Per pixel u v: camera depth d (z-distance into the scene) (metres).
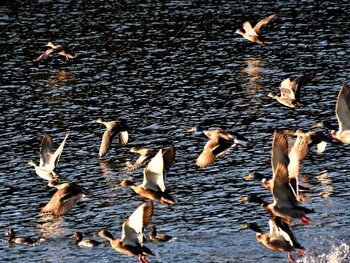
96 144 49.16
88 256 36.59
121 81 59.62
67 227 39.44
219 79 59.31
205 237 37.91
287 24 70.38
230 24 70.81
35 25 72.12
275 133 29.42
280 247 32.72
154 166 30.48
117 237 38.16
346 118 33.34
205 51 65.06
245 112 53.22
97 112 54.09
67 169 45.94
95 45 67.19
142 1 78.31
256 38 54.06
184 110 53.91
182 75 60.38
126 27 71.06
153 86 58.38
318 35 67.38
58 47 58.38
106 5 77.25
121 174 45.03
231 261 35.81
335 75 58.81
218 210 40.47
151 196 30.59
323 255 36.47
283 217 31.09
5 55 65.69
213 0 77.81
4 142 49.53
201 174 44.47
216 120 52.12
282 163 28.92
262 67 61.25
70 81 59.97
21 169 45.75
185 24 71.31
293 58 62.84
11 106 55.47
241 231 38.38
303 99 54.81
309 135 37.38
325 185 42.91
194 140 49.06
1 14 75.31
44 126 52.00
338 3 75.44
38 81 60.22
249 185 42.97
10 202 41.94
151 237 37.44
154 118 52.75
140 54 64.94
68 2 78.56
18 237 38.41
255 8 74.94
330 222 39.16
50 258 36.56
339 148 47.38
